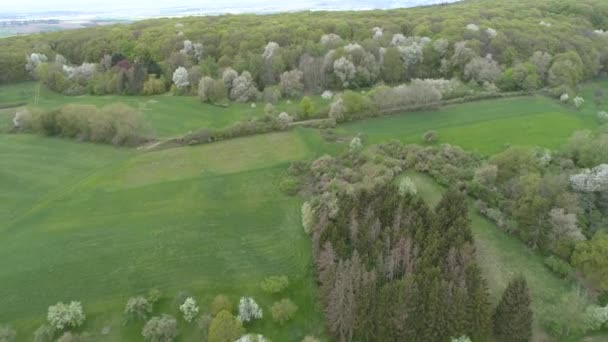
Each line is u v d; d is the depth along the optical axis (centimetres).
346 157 8806
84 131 10031
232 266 6450
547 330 5347
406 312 4959
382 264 5638
